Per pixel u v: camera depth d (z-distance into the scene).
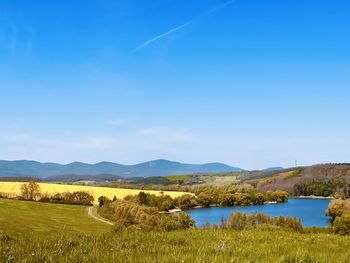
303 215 170.62
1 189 181.50
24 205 148.75
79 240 14.48
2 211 127.12
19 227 95.62
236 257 10.85
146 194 185.75
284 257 11.45
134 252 11.60
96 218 129.62
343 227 69.44
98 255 10.48
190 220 81.81
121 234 17.22
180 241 15.37
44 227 99.06
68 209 151.25
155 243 13.66
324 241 18.41
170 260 9.90
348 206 146.50
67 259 9.84
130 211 114.06
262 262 10.48
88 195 178.38
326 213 152.38
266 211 191.38
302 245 16.05
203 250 12.32
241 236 18.50
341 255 13.17
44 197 171.62
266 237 18.47
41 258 9.88
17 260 9.61
